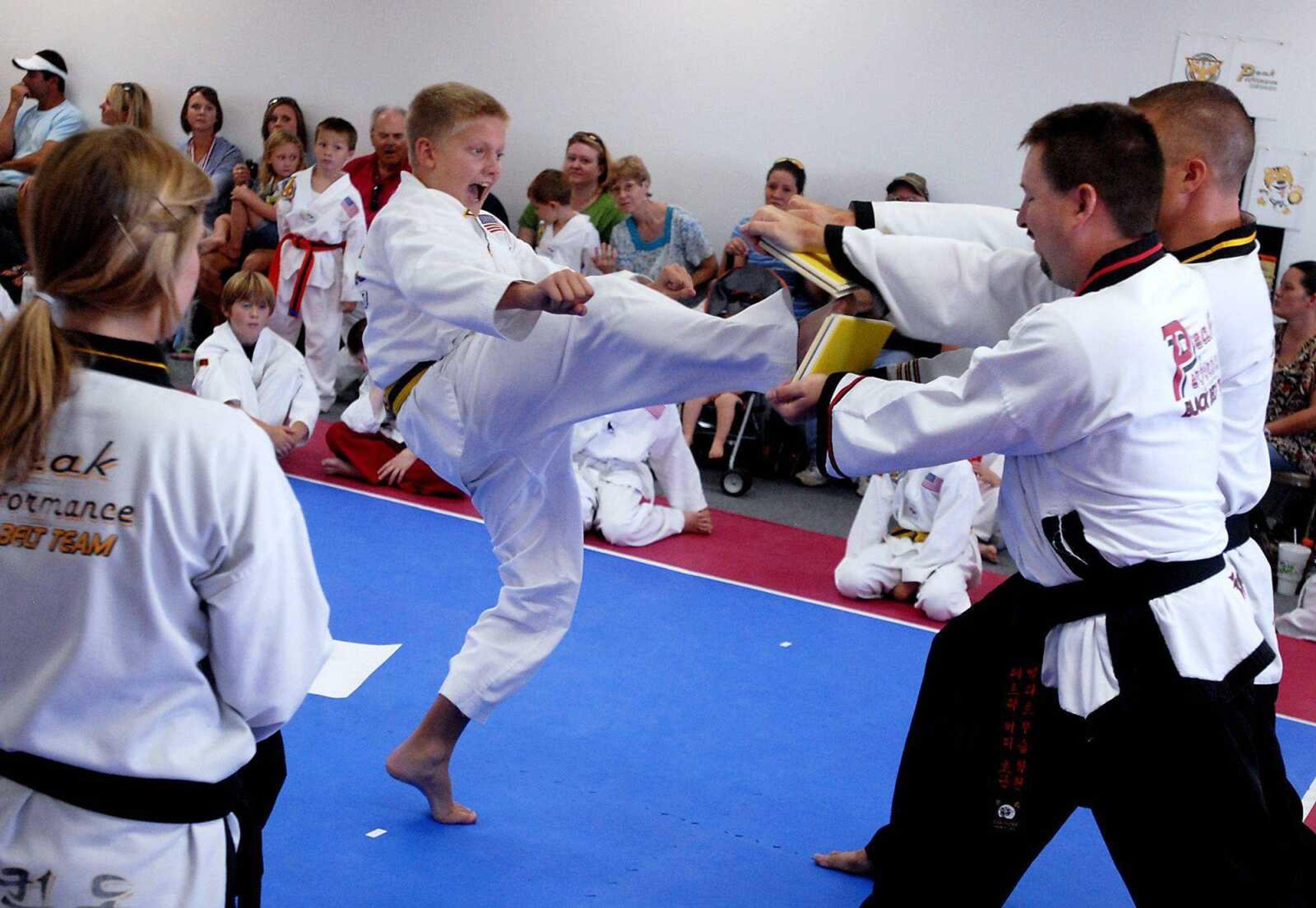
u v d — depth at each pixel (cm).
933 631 506
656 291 279
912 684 446
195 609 167
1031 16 758
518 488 312
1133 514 225
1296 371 645
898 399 235
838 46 804
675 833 329
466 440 293
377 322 298
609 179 821
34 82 1024
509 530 319
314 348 826
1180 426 227
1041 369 220
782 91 822
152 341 170
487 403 282
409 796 335
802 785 361
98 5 1025
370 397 660
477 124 280
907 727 407
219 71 991
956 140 786
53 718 163
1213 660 225
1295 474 635
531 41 884
